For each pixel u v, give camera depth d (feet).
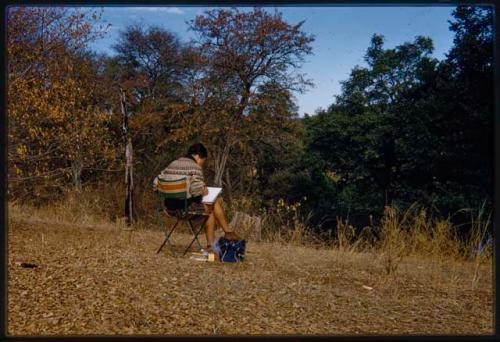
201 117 65.46
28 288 15.99
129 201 38.60
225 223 22.30
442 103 59.26
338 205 69.97
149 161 61.21
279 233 31.71
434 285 19.39
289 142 71.97
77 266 18.88
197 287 16.93
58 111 34.22
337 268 21.48
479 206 53.88
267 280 18.51
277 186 72.84
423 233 26.71
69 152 37.35
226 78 65.72
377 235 28.78
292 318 14.56
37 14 32.91
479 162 57.77
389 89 67.15
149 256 21.34
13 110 31.76
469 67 58.03
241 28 63.87
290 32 63.41
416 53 67.82
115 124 50.78
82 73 39.86
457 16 57.82
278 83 65.16
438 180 60.23
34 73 33.63
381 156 68.18
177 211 21.80
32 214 32.71
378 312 15.57
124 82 62.44
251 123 66.64
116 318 13.87
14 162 34.58
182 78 67.46
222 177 67.87
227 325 13.67
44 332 12.70
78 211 34.68
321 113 74.33
